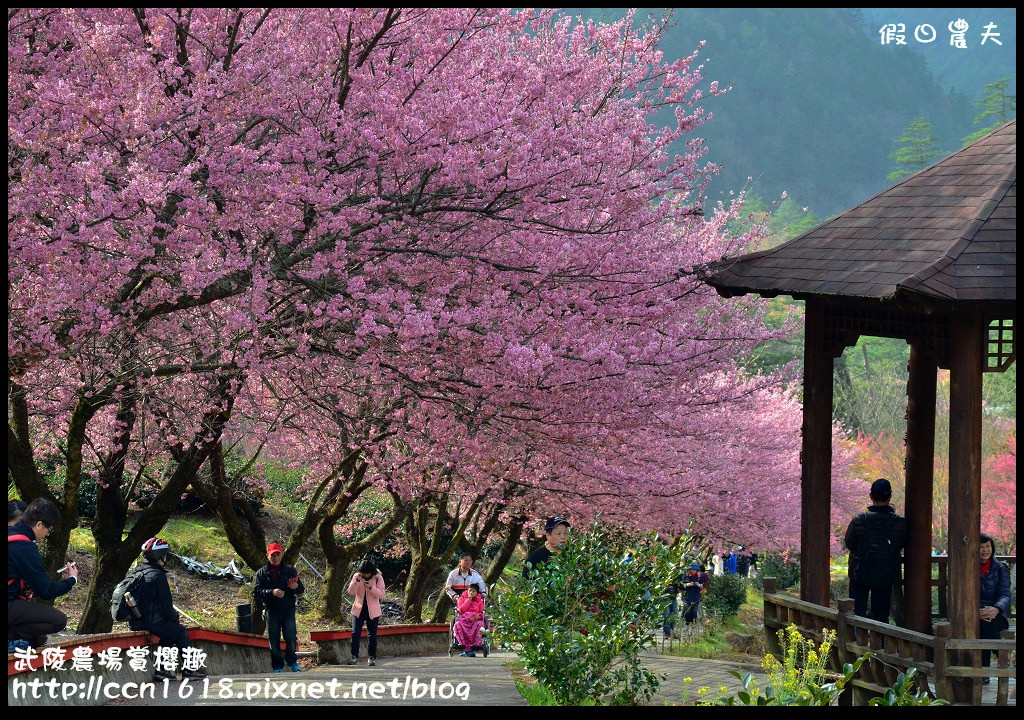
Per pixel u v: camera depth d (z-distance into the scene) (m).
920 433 10.52
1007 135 10.23
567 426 10.45
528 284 10.09
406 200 9.40
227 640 11.79
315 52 10.12
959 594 8.37
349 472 15.27
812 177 181.62
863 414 41.69
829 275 9.28
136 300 9.11
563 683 8.07
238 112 8.64
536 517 15.50
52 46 9.31
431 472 12.95
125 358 9.66
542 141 9.66
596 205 10.31
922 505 10.48
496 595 8.71
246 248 8.74
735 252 15.41
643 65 11.45
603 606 8.27
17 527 7.36
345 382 11.59
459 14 9.89
